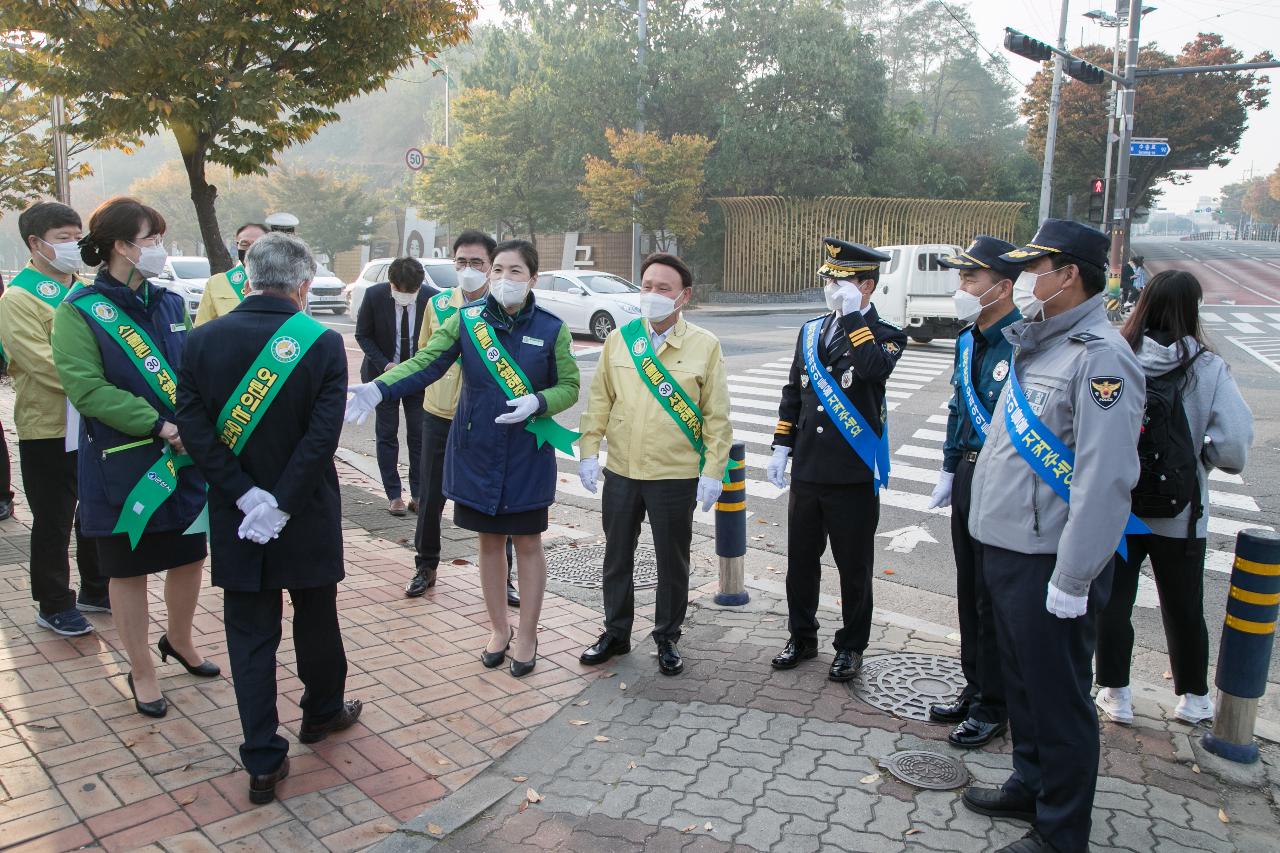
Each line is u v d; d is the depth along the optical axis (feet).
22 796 10.22
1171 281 12.01
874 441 13.34
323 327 10.63
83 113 23.63
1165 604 12.57
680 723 12.55
